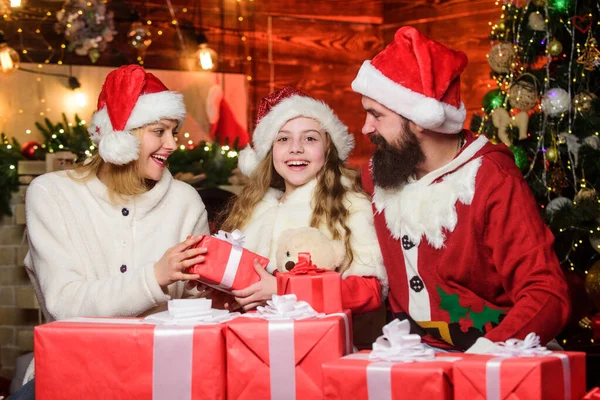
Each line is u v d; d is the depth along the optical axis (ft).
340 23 21.65
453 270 7.03
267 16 21.06
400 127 7.14
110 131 7.73
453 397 5.16
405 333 5.56
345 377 5.25
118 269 7.85
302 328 5.64
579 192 11.11
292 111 8.11
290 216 8.02
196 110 20.34
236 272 6.78
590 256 12.34
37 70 19.30
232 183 16.51
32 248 7.88
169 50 20.17
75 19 18.44
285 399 5.63
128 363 5.74
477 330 7.04
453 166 7.16
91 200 7.98
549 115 11.59
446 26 19.97
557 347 7.20
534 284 6.53
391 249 7.48
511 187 6.86
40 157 16.72
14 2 18.11
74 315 7.31
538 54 12.32
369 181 8.20
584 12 11.80
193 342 5.71
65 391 5.80
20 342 16.07
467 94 19.38
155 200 8.14
